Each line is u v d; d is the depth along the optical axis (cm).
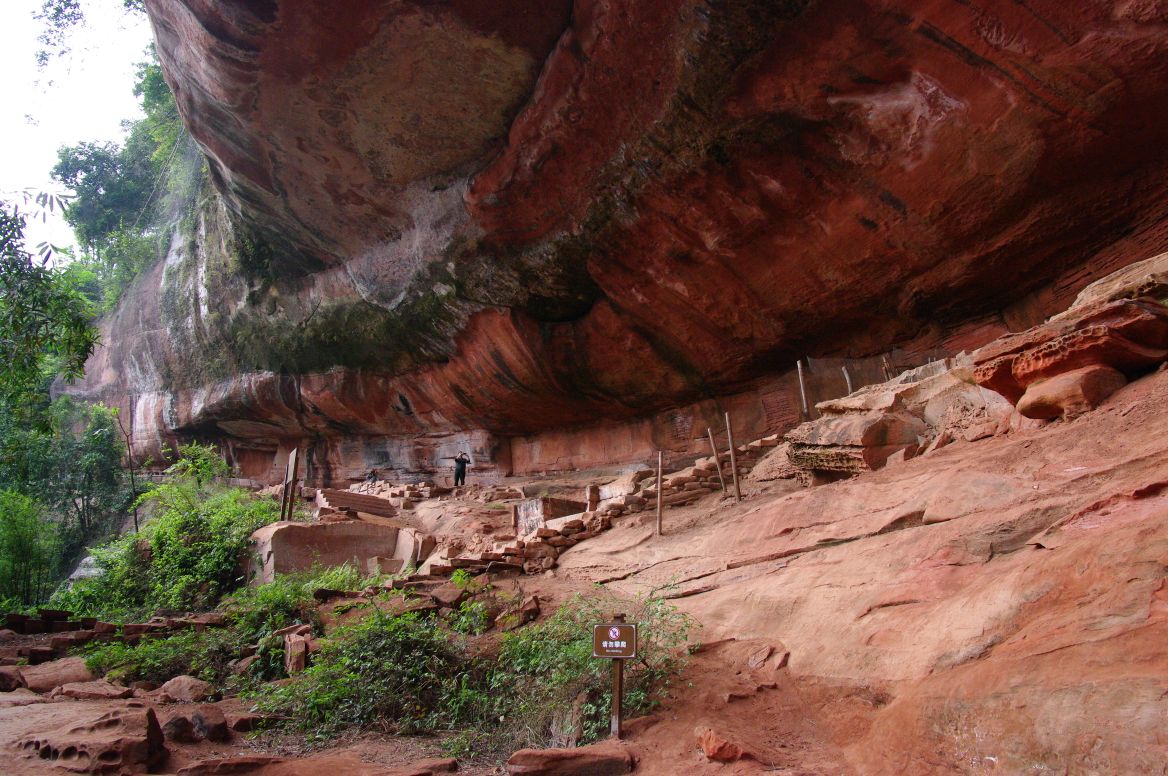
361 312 1931
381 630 666
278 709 611
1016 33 810
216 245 2234
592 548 1016
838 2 863
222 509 1449
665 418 1755
